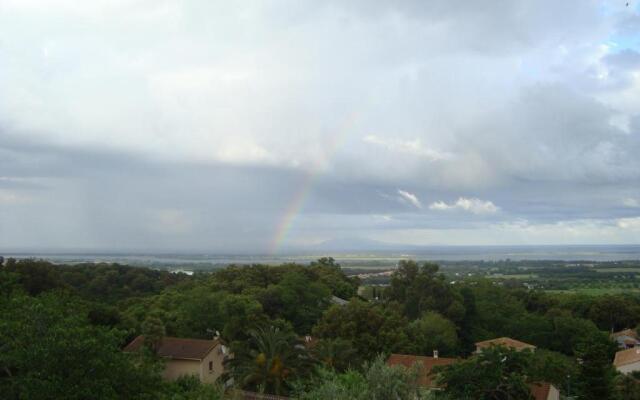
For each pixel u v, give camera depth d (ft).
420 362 60.44
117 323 157.38
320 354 122.01
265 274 286.25
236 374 105.29
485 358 102.22
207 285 261.44
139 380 66.80
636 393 136.36
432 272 278.67
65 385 56.59
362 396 56.03
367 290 421.18
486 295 294.66
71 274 292.61
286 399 94.43
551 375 142.51
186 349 132.67
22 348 58.23
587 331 233.76
